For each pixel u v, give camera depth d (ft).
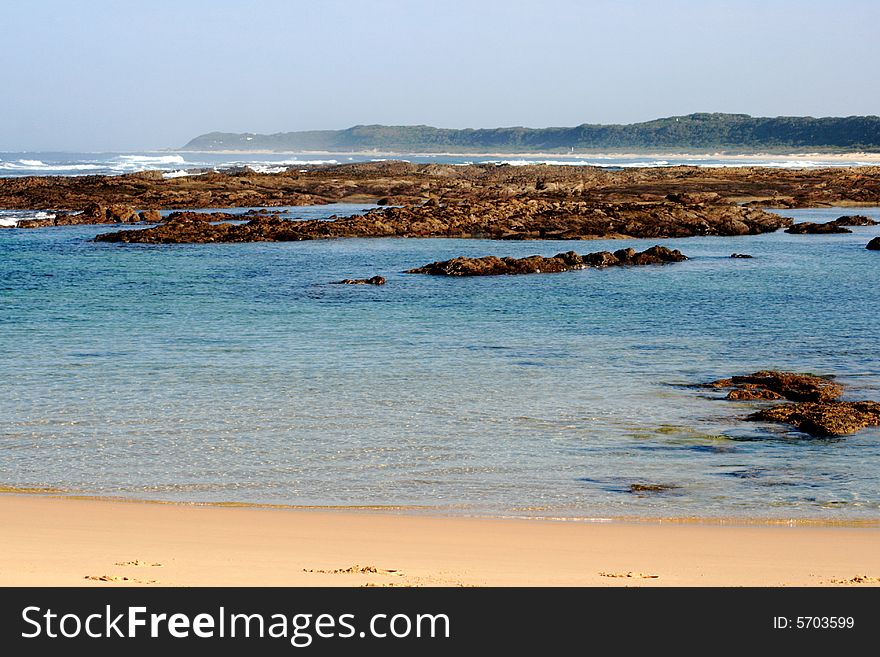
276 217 236.84
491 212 246.47
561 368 85.15
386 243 216.13
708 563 39.81
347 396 74.33
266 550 40.78
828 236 236.02
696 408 70.95
